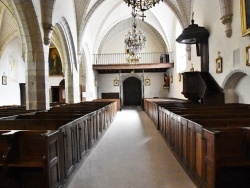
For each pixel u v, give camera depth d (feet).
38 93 26.43
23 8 24.48
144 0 22.39
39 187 10.30
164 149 18.74
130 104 74.59
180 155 15.25
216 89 28.40
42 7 26.61
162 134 24.35
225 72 26.18
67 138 12.44
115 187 11.57
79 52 42.88
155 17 55.16
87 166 14.69
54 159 10.21
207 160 10.16
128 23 62.75
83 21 42.24
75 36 41.19
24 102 57.67
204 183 10.56
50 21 27.17
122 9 54.39
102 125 25.53
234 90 27.43
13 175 10.04
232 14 24.27
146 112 50.03
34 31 25.80
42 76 26.66
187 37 31.40
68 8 36.27
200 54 34.27
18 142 10.34
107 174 13.29
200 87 30.17
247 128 10.60
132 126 31.45
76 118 15.64
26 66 26.40
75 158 14.14
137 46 43.45
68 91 40.19
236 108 20.56
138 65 57.16
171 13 51.39
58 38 38.40
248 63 20.97
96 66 57.41
